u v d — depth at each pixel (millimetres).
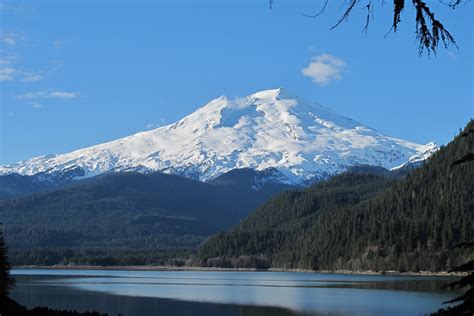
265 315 119375
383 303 136750
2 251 109625
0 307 100688
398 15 15867
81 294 172625
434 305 130500
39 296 163500
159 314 121875
